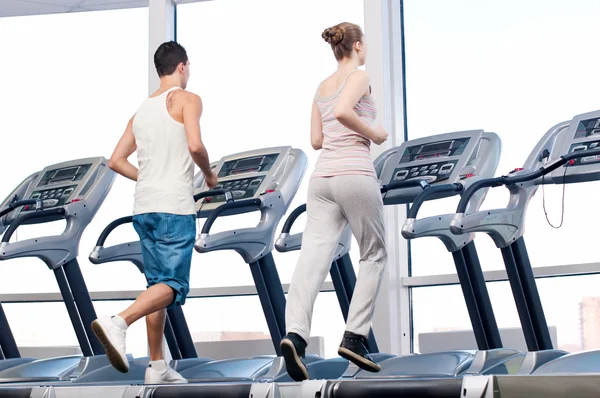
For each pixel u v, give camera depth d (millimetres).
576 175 3994
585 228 5141
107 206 6695
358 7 6086
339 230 3705
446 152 4465
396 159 4625
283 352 3533
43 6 6738
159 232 3768
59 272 5113
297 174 4887
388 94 5797
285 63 6309
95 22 6910
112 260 4930
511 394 2652
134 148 4129
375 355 4617
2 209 5473
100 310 6566
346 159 3613
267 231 4691
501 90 5535
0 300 6715
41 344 6703
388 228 5680
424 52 5836
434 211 5750
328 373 4523
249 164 5043
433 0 5832
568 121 4309
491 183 3941
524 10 5492
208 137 6488
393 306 5641
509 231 4062
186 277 3811
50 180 5477
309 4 6273
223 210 4516
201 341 5863
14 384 4504
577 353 3562
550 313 5188
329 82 3768
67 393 3605
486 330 4227
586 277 5090
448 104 5723
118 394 3508
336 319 5855
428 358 4180
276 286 4723
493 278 5285
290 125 6246
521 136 5441
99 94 6836
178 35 6688
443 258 5668
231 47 6508
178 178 3824
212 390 3324
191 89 6590
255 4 6465
